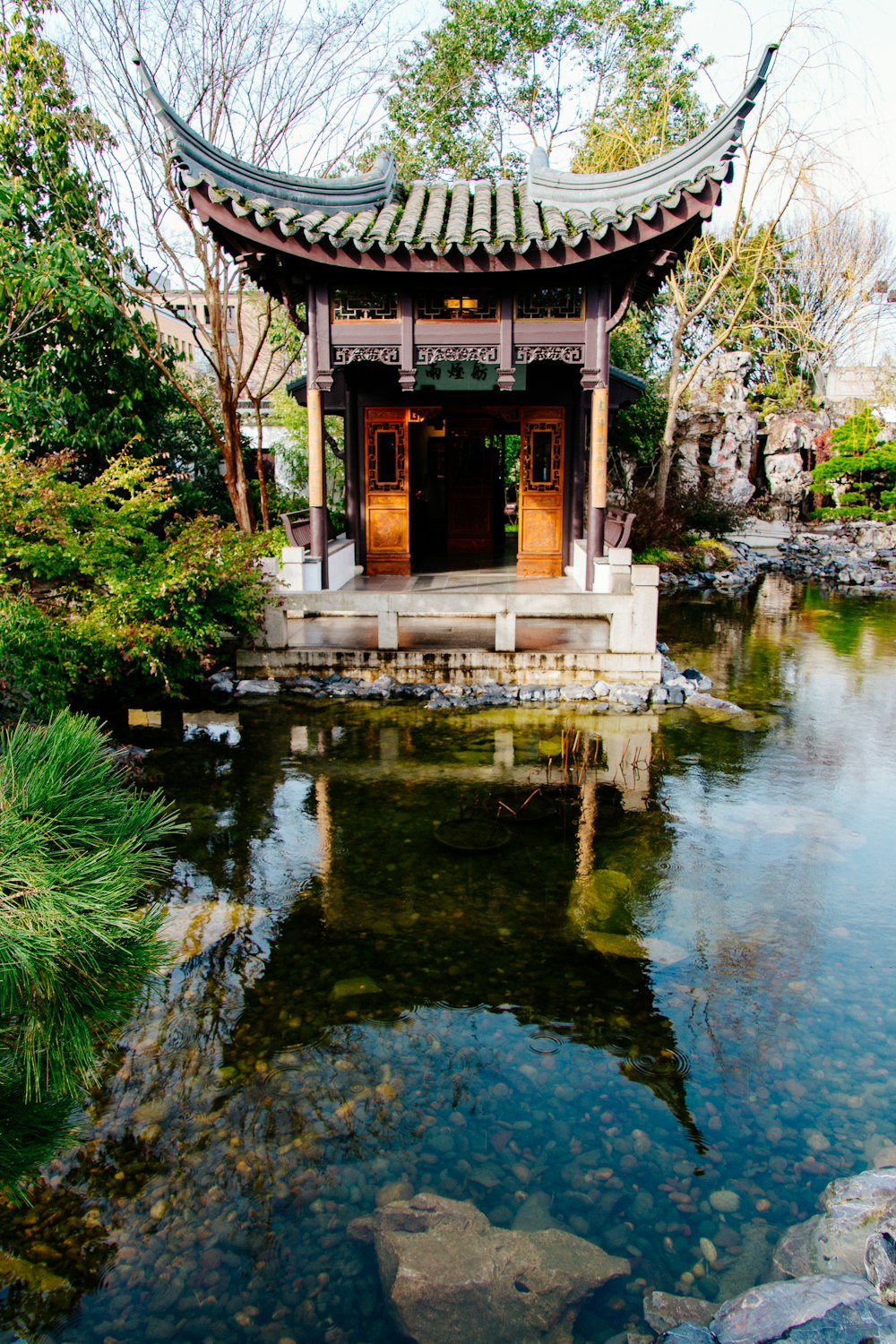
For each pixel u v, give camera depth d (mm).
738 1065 3148
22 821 1843
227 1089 3010
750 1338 2076
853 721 7426
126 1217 2506
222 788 5711
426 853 4793
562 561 12148
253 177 8680
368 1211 2529
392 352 9133
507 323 8969
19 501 6902
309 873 4555
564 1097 2990
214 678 8039
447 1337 2145
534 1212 2529
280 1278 2328
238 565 7559
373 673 8016
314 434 9469
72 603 7219
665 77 17859
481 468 14492
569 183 9586
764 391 25375
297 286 9078
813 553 20672
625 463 19172
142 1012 3408
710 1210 2547
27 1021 1804
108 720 7137
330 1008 3455
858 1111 2928
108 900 1773
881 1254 2248
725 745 6746
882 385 24406
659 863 4719
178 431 13984
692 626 12133
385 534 12188
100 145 11352
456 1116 2900
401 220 9430
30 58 10539
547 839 5004
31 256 10234
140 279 11914
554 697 7766
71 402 10789
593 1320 2227
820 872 4641
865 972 3725
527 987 3602
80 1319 2213
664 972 3711
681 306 17531
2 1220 2490
